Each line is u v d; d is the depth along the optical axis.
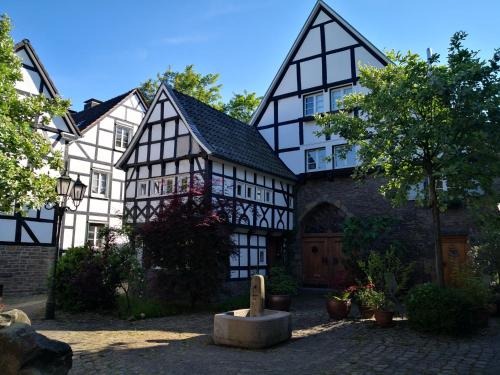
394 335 6.95
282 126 16.02
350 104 8.95
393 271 10.10
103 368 5.10
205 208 10.24
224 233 10.10
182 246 9.93
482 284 7.80
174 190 11.30
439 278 7.60
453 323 6.77
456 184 7.21
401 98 7.56
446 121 7.20
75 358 5.56
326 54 15.34
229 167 12.55
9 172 8.00
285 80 16.20
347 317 8.88
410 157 7.54
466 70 6.82
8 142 8.46
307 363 5.33
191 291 10.07
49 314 9.10
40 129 13.89
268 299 10.39
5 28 9.14
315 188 15.18
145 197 12.98
